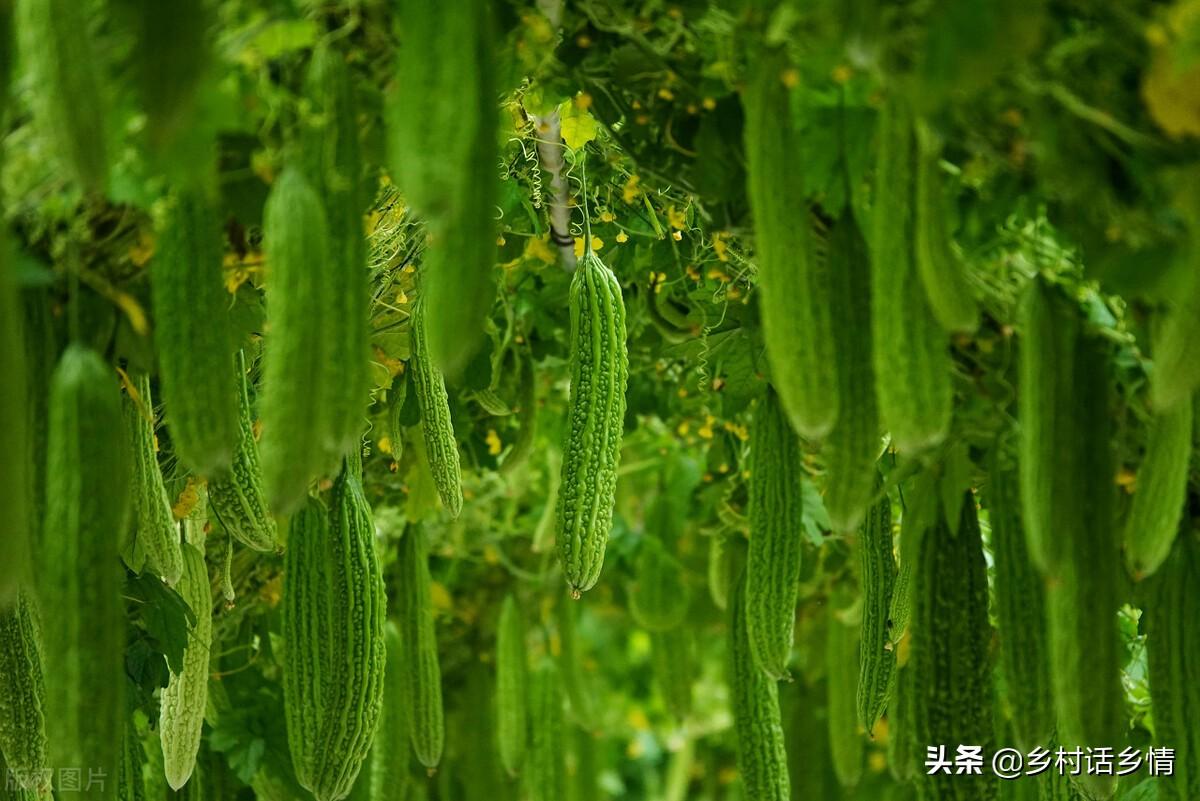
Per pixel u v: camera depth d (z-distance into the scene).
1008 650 3.18
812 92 2.83
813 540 4.96
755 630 3.26
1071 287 3.16
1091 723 2.73
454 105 2.21
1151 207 2.44
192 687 3.78
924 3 2.17
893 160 2.50
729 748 9.23
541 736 5.76
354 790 4.70
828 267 2.80
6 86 2.10
